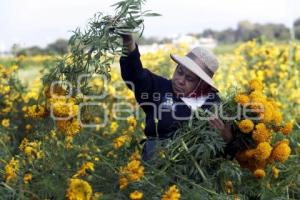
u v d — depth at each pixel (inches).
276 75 418.9
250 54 456.1
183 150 183.0
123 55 187.3
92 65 187.0
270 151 181.3
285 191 199.8
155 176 171.8
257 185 193.6
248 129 181.5
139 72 195.0
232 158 189.3
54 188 158.2
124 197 161.2
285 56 432.5
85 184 153.9
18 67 349.1
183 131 187.0
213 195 175.6
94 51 187.8
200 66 195.9
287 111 346.6
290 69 424.2
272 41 507.2
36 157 179.2
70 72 188.4
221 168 183.3
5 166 184.7
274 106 193.3
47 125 191.2
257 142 185.6
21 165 176.1
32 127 246.4
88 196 154.0
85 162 169.3
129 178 162.9
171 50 474.6
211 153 189.2
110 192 164.1
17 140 255.9
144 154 195.8
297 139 225.6
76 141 194.9
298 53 434.9
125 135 215.9
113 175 167.0
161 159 180.4
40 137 191.3
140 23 185.0
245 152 187.5
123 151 199.8
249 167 189.5
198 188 173.6
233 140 186.4
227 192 185.0
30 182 167.5
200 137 183.3
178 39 516.1
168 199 157.6
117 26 185.6
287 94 383.6
